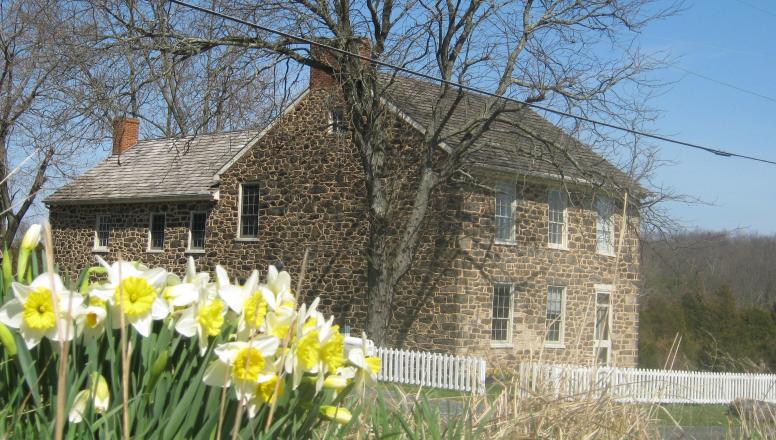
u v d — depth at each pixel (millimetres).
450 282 22703
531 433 4883
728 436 6430
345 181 25000
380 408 4586
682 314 30609
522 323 24047
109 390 3236
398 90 23672
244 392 3164
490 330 23250
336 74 21156
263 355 3154
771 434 6285
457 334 22469
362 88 21734
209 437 3154
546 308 24625
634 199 22094
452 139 23438
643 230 22391
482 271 23156
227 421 3262
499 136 24359
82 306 3094
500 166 23156
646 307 31156
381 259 22500
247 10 19828
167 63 19672
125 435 2863
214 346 3262
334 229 25141
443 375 19500
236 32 20266
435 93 24484
